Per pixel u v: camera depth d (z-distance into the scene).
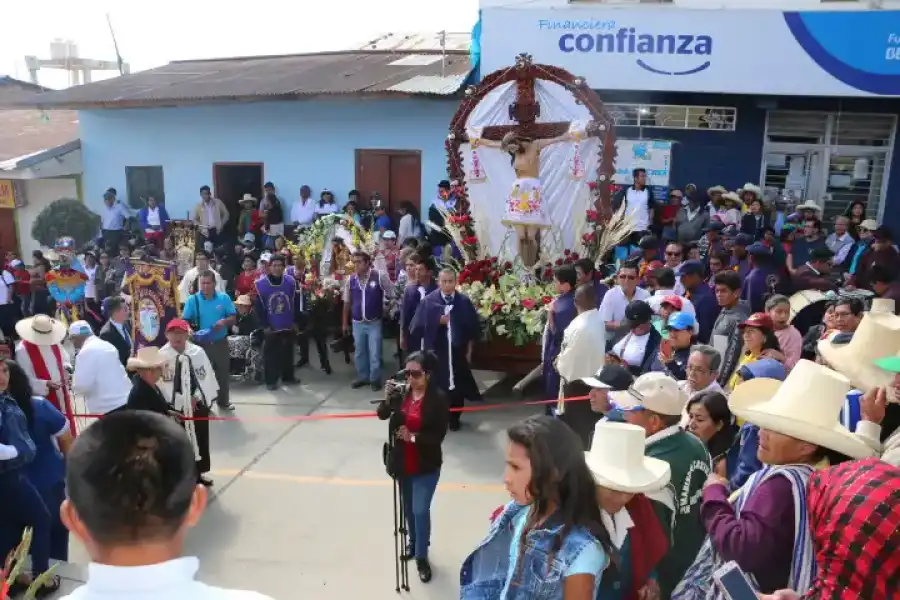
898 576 2.00
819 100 13.33
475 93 10.15
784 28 11.46
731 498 2.89
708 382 4.44
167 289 8.91
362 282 9.45
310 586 5.09
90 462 1.39
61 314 12.44
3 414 4.53
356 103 15.14
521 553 2.43
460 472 6.98
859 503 2.09
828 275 9.19
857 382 3.84
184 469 1.46
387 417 5.10
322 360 10.32
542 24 11.98
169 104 14.96
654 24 11.75
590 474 2.49
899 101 13.09
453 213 10.77
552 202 10.10
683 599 2.89
